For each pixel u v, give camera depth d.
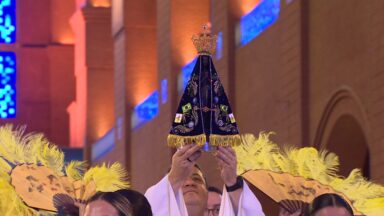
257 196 11.53
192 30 48.38
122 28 57.06
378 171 28.61
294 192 11.30
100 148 61.72
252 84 38.84
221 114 10.44
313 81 33.47
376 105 28.64
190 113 10.44
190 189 11.38
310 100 33.69
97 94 63.75
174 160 10.55
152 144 51.56
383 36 28.08
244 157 11.84
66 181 10.93
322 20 32.62
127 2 56.94
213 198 13.05
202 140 10.37
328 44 32.19
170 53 48.38
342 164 33.03
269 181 11.38
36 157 11.12
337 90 31.36
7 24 59.34
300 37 33.94
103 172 11.22
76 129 67.25
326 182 11.69
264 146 11.93
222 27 41.53
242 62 40.00
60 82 71.94
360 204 11.53
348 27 30.58
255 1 40.78
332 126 32.22
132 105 56.38
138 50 56.78
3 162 10.92
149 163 52.28
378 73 28.47
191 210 11.36
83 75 64.81
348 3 30.52
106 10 63.62
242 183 10.44
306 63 33.88
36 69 72.00
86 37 64.06
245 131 39.59
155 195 10.65
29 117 71.50
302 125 33.75
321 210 9.02
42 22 72.44
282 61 35.62
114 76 58.78
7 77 60.53
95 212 8.57
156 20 56.06
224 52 41.06
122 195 8.67
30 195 10.70
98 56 63.97
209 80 10.52
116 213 8.58
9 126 11.24
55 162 11.20
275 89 36.34
